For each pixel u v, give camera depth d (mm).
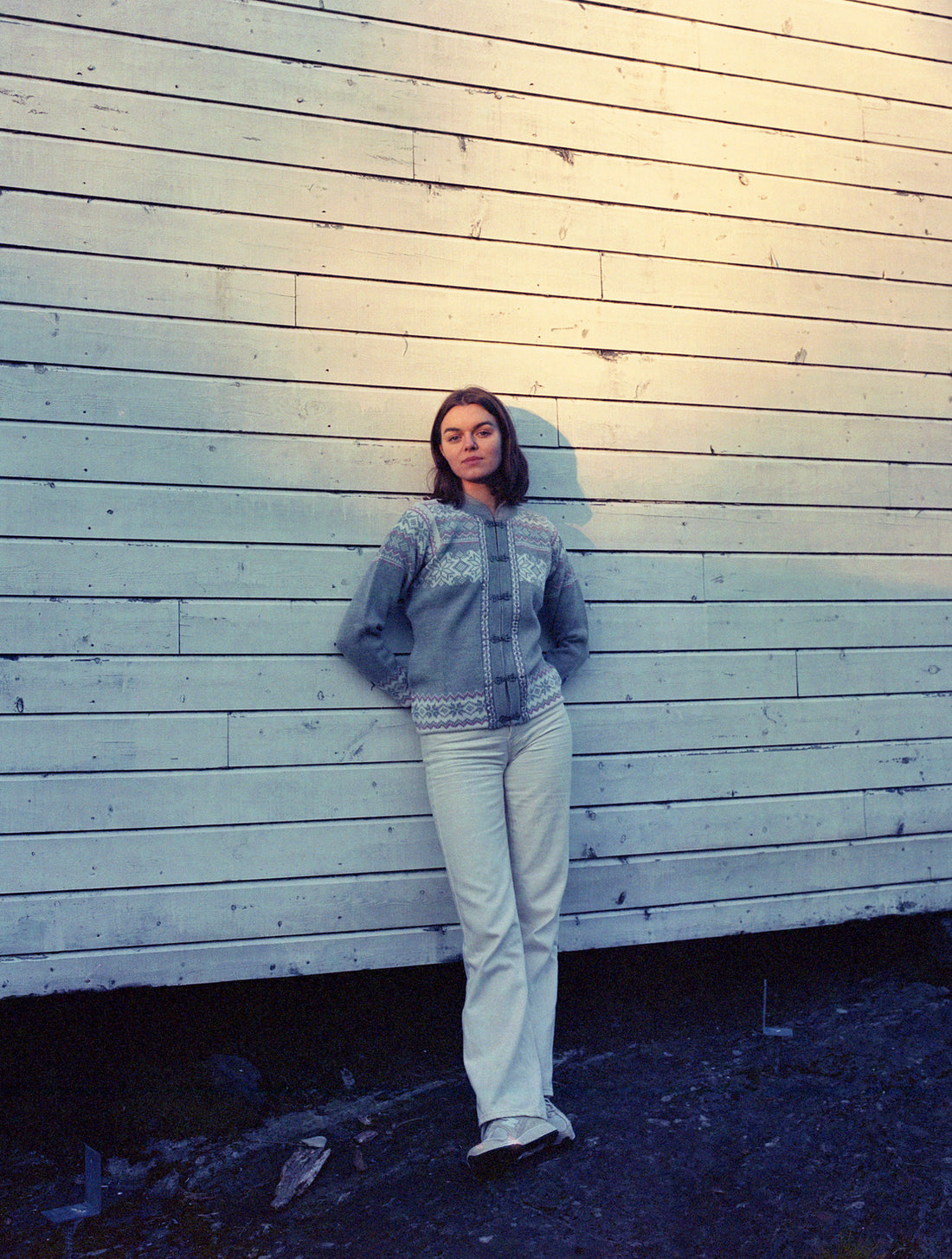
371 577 2311
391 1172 2105
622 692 2721
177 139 2436
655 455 2779
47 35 2357
